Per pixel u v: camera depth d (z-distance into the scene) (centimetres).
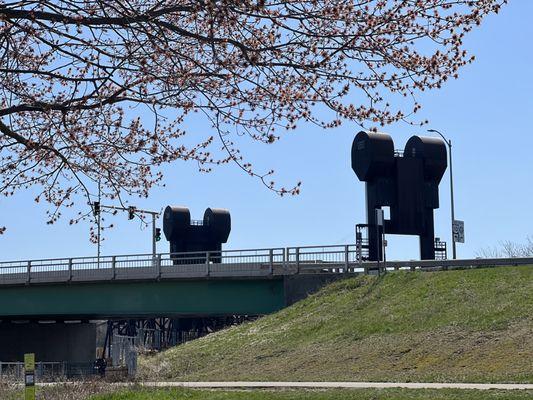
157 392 4444
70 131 2222
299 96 2188
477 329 5494
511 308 5669
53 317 11044
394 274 7144
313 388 4384
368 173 9881
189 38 2244
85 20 2152
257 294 8106
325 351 5962
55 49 2234
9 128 2294
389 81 2173
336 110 2200
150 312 8869
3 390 4947
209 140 2608
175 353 7000
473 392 3756
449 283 6550
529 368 4622
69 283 9500
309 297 7400
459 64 2175
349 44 2117
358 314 6562
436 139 10456
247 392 4291
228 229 15588
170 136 2498
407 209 9994
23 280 9881
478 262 7106
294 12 2097
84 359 12988
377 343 5809
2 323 12056
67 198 2539
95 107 2269
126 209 2473
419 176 10112
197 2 2117
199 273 8406
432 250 10250
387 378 4862
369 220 9869
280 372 5641
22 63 2402
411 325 5966
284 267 7856
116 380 5866
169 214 15225
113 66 2227
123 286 9131
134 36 2200
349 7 2111
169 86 2209
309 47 2136
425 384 4306
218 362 6372
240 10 2080
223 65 2131
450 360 5138
